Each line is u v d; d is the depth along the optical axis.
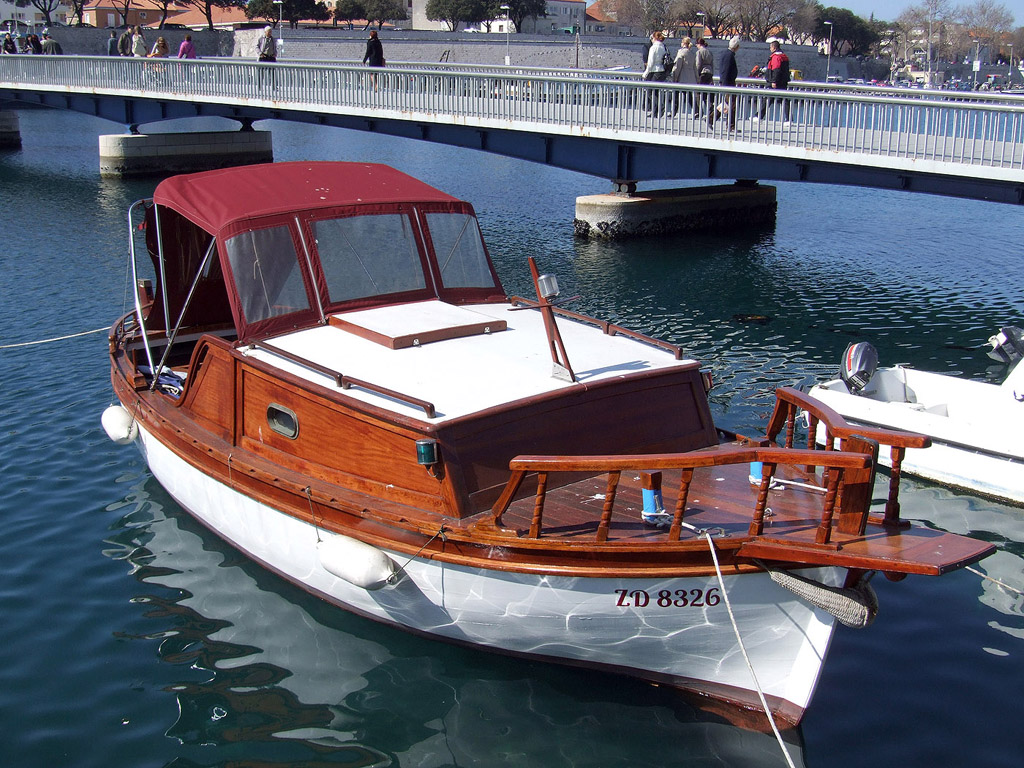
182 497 10.09
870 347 13.12
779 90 23.75
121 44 46.28
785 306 20.56
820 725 7.34
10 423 13.12
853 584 6.57
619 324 19.11
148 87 41.47
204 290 11.59
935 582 9.59
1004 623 8.84
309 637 8.35
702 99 25.45
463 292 9.80
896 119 23.64
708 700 7.48
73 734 7.22
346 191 9.63
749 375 15.78
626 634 7.09
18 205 33.34
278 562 8.83
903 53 133.62
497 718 7.38
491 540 6.88
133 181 41.03
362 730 7.27
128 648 8.23
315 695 7.64
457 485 7.16
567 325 9.37
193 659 8.09
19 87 46.47
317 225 9.10
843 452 6.29
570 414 7.69
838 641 8.52
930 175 21.72
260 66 36.59
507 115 29.97
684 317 19.67
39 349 16.45
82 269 22.89
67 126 65.81
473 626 7.55
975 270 24.25
